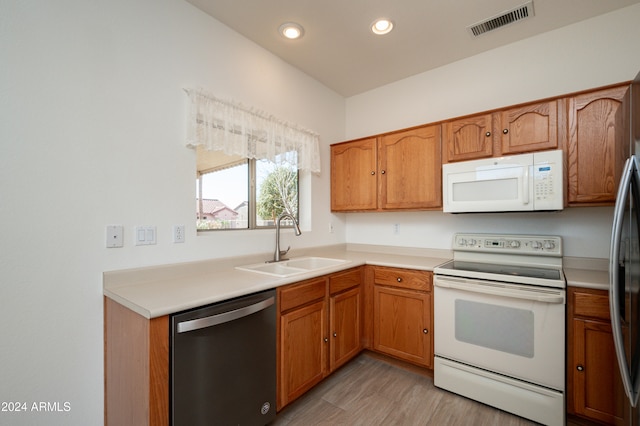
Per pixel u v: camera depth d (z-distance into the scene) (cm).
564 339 159
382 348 233
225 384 134
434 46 231
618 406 142
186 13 179
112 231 147
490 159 200
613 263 122
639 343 111
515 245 213
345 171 289
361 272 242
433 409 179
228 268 198
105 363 142
